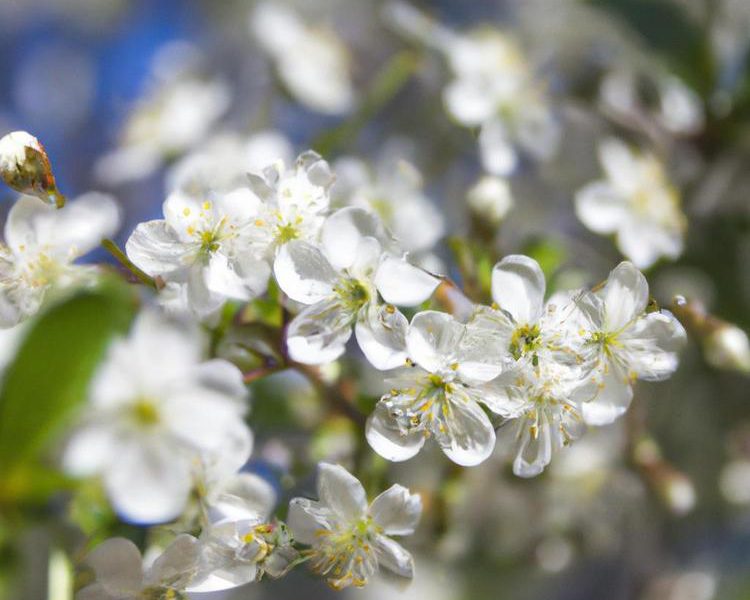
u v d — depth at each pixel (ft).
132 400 1.25
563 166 1.79
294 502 1.33
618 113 1.80
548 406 1.33
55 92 2.47
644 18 1.81
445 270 1.56
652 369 1.35
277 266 1.34
